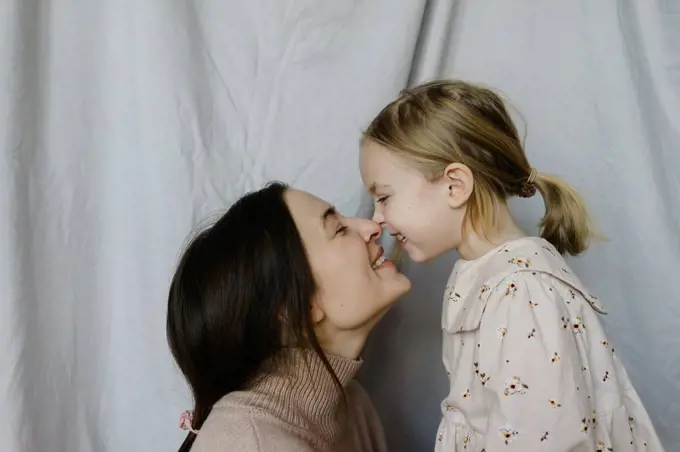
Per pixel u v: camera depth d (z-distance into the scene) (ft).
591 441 2.25
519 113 3.23
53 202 2.97
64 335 3.06
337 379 2.32
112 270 3.16
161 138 3.06
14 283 2.82
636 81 3.37
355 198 3.31
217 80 3.16
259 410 2.20
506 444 2.25
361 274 2.36
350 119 3.25
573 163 3.48
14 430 2.88
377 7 3.21
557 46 3.42
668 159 3.37
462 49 3.44
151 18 2.97
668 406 3.54
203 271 2.32
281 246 2.27
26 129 2.82
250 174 3.24
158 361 3.20
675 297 3.45
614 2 3.34
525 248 2.53
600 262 3.52
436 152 2.51
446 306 2.71
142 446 3.26
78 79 2.98
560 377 2.24
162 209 3.10
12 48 2.72
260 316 2.26
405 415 3.61
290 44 3.21
